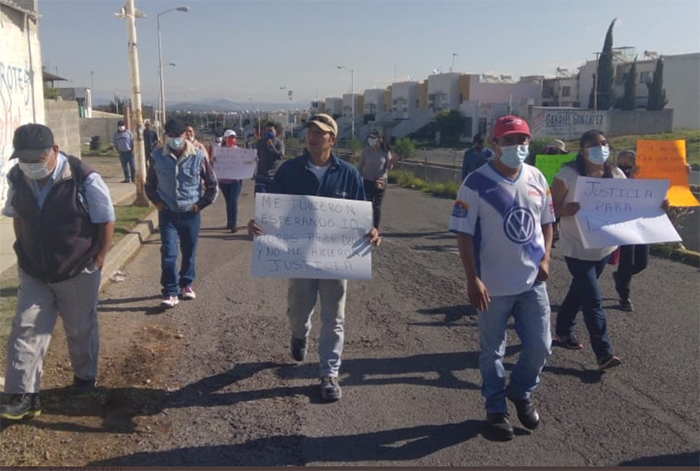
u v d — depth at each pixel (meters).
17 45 13.21
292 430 4.61
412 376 5.61
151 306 7.45
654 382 5.55
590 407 5.07
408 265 10.06
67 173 4.52
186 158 7.28
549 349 4.54
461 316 7.34
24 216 4.44
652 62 68.62
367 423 4.74
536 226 4.50
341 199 5.05
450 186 20.84
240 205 17.91
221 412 4.86
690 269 9.84
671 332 6.82
